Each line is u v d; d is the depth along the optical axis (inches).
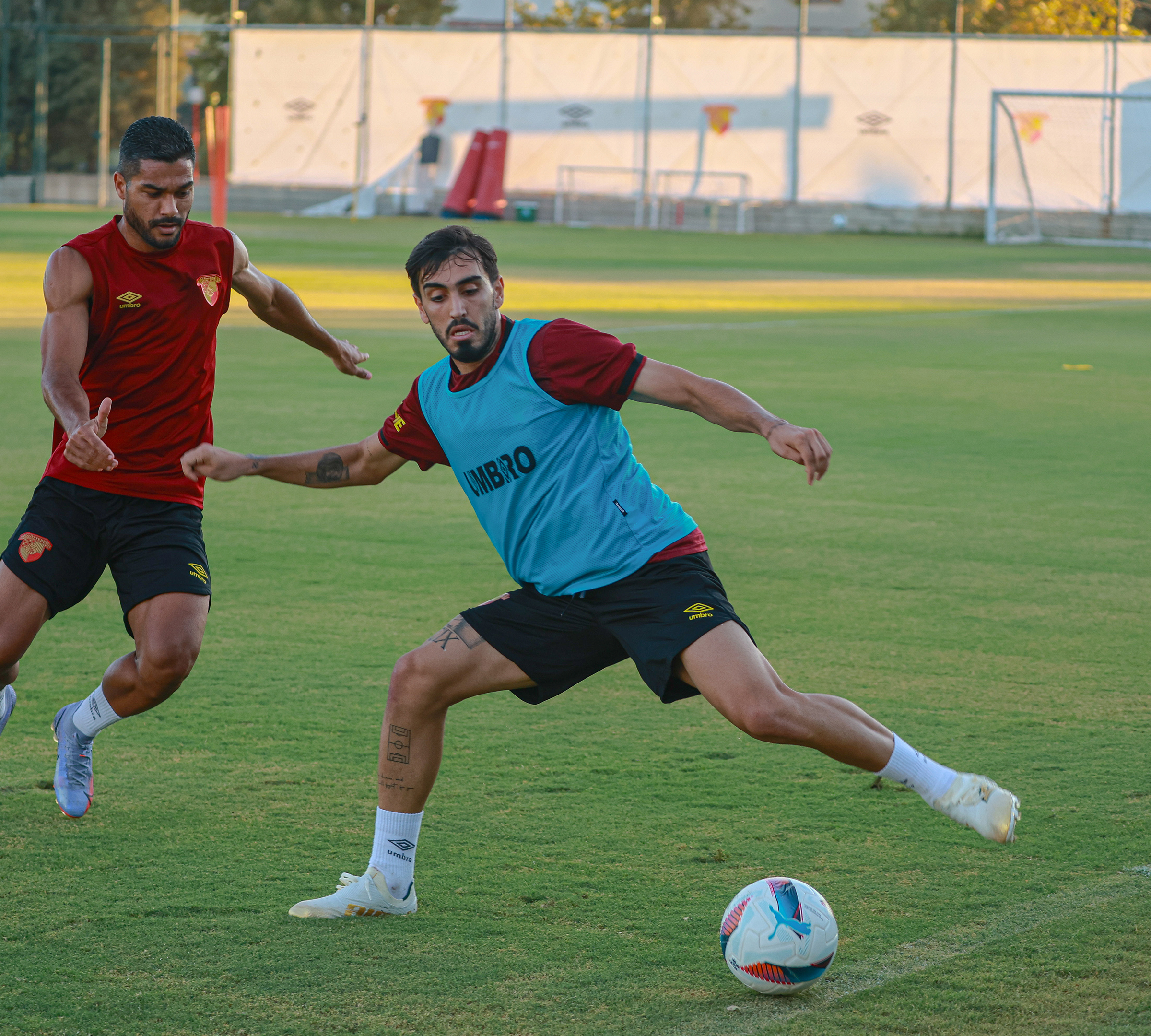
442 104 3351.4
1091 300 1749.5
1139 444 780.0
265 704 367.9
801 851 278.7
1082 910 252.2
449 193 3351.4
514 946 239.6
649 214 3316.9
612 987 225.1
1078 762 328.2
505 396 250.7
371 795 308.3
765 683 235.9
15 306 1392.7
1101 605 470.6
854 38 3169.3
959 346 1249.4
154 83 3481.8
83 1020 213.8
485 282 247.1
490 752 336.2
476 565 518.3
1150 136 3053.6
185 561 295.1
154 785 313.1
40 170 3491.6
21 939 240.4
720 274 2041.1
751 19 3376.0
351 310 1424.7
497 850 279.1
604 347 246.2
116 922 247.0
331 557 528.1
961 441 786.2
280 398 882.1
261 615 450.6
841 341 1263.5
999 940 240.5
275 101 3400.6
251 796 307.1
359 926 246.5
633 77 3280.0
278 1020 213.9
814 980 221.0
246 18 3508.9
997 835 237.8
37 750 334.6
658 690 244.5
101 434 263.0
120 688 289.0
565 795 308.5
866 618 453.4
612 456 252.7
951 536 568.4
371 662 403.9
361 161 3393.2
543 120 3329.2
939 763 326.6
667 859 274.8
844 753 238.2
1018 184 3139.8
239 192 3442.4
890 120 3179.1
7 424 787.4
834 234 3193.9
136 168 283.0
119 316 290.5
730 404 240.4
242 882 264.2
